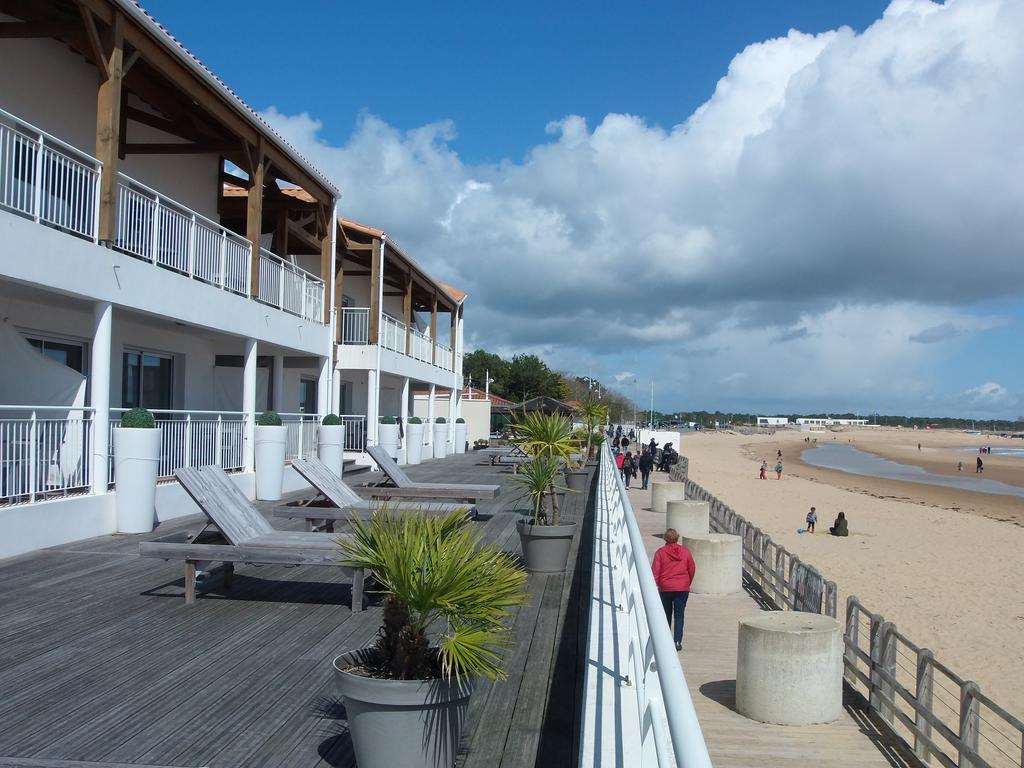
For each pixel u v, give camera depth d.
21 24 10.50
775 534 24.17
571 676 5.36
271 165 15.72
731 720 7.86
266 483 14.74
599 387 99.75
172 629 6.28
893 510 32.66
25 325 11.66
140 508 10.52
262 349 17.16
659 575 9.89
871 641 8.45
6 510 8.73
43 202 11.55
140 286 11.13
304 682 5.13
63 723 4.44
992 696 10.16
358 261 24.89
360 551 4.04
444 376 31.61
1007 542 23.48
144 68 13.08
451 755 3.72
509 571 4.04
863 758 7.07
